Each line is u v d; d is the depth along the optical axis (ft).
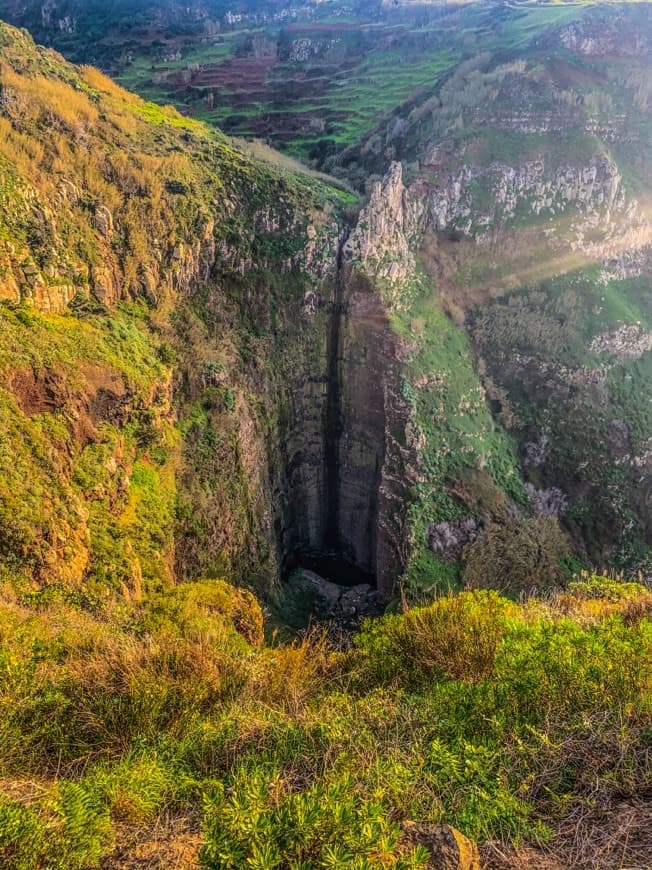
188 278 126.31
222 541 108.27
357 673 37.14
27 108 114.83
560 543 148.66
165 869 19.08
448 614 38.96
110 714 29.01
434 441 146.00
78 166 114.01
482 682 30.22
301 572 155.22
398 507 141.90
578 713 25.82
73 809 20.84
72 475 79.10
